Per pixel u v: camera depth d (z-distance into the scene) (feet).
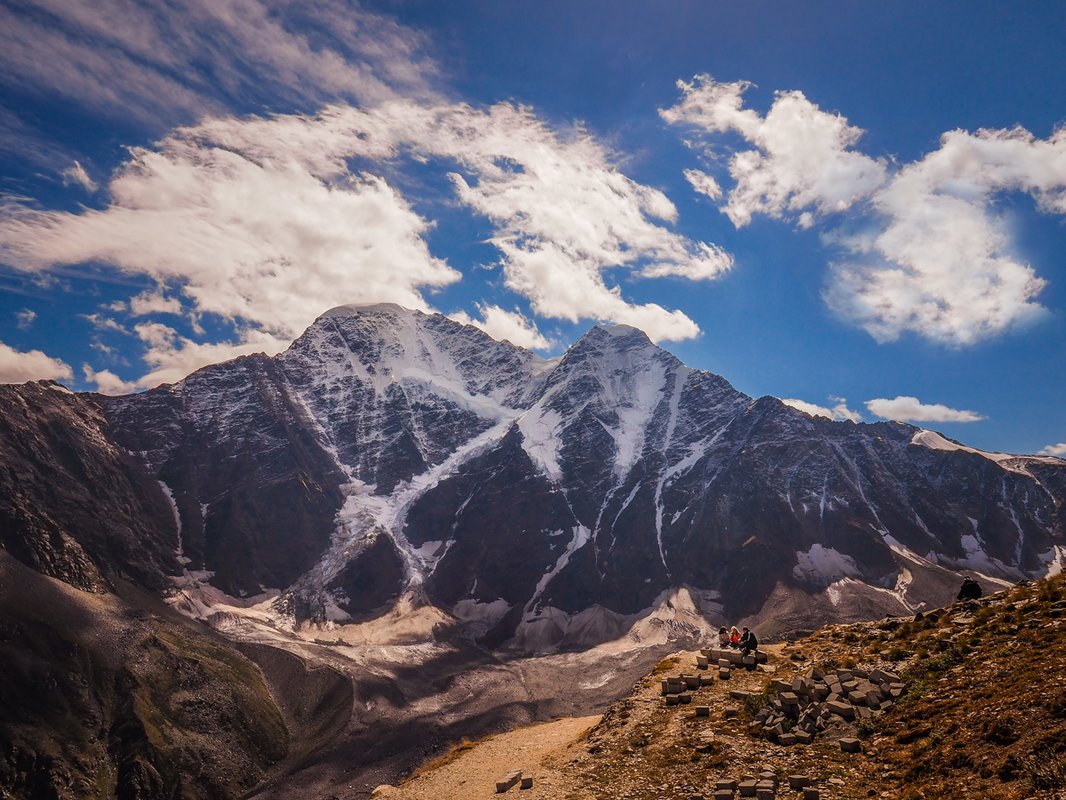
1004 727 107.14
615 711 170.71
